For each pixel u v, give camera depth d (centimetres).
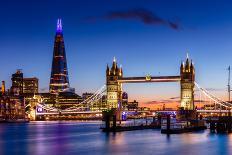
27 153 11412
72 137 16562
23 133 19588
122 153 11262
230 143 13375
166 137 15600
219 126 18488
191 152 11375
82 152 11519
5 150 12100
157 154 11038
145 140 14512
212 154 10994
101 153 11300
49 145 13425
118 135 16850
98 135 17025
